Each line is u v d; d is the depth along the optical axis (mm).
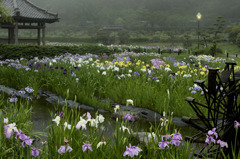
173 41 81938
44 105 7184
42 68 10266
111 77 9617
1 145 3207
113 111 6957
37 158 3197
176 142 2904
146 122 6137
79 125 3100
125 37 82375
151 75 9359
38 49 18172
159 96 7230
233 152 3145
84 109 7090
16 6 28406
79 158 3023
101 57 21297
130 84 8336
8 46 16672
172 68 12539
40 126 5336
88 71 10008
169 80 8867
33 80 8820
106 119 6203
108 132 5023
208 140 3004
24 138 2770
